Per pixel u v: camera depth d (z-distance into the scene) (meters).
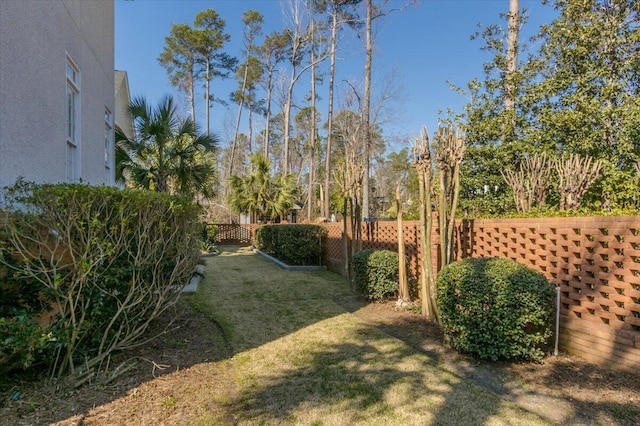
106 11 8.33
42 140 4.80
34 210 3.34
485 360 4.00
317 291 7.83
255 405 3.07
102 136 7.87
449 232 5.33
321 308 6.39
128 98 16.12
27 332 3.00
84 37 6.66
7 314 3.37
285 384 3.47
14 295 3.51
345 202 9.00
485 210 8.13
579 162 5.53
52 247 3.65
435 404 3.07
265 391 3.32
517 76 8.56
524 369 3.76
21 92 4.28
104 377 3.50
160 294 4.34
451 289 4.22
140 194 3.91
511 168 7.97
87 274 3.36
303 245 11.38
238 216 26.83
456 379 3.55
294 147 40.62
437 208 5.91
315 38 27.03
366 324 5.43
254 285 8.51
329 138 23.89
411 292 6.85
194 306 6.46
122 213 3.69
